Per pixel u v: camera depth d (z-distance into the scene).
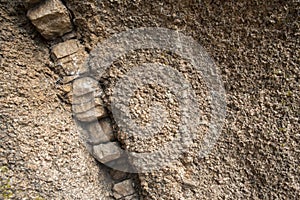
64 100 1.22
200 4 1.16
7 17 1.15
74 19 1.19
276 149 1.20
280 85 1.19
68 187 1.11
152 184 1.21
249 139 1.23
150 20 1.20
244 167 1.24
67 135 1.18
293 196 1.18
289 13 1.12
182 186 1.22
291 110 1.19
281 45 1.17
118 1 1.16
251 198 1.22
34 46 1.20
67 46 1.22
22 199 1.04
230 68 1.23
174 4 1.17
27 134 1.09
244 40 1.19
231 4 1.15
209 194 1.23
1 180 1.03
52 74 1.21
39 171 1.08
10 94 1.10
